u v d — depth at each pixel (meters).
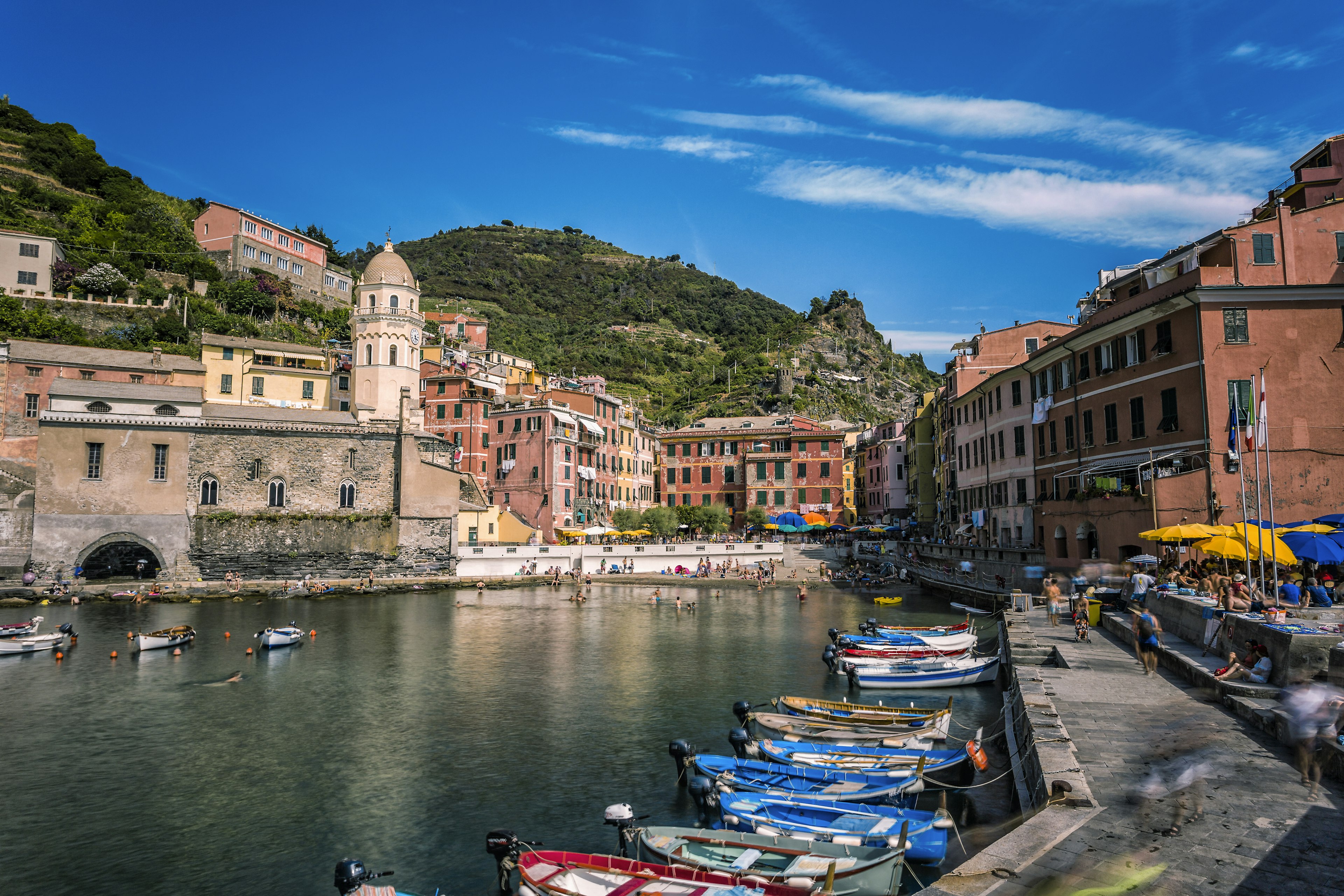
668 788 23.41
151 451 73.12
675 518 100.31
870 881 14.71
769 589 79.06
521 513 98.06
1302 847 12.15
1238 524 33.22
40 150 129.88
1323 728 15.14
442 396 106.38
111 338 96.31
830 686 36.03
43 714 32.19
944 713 26.36
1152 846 12.30
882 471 122.62
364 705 33.38
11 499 68.06
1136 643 27.03
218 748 27.73
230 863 19.03
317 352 98.25
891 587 76.81
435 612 62.88
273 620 58.06
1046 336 74.25
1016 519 61.06
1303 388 38.62
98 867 18.91
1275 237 40.34
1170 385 41.78
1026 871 11.54
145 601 67.44
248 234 128.75
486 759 26.16
